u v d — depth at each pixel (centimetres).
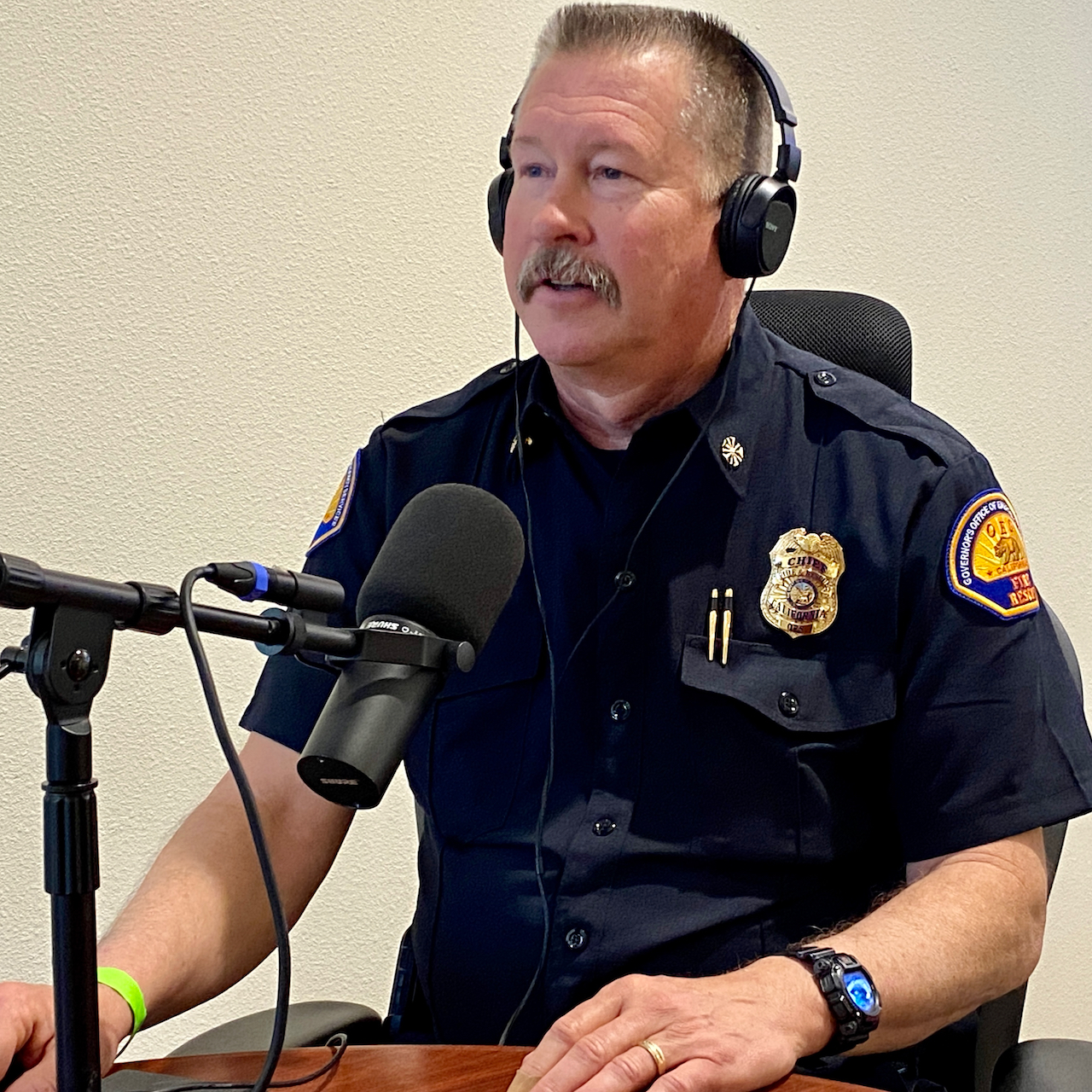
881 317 155
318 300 192
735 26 210
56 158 175
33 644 72
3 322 173
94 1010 77
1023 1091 105
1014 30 228
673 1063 92
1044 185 230
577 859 131
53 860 74
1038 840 129
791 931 130
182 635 185
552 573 141
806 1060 124
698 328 133
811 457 138
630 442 141
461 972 134
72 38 176
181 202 182
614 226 126
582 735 135
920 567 131
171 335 182
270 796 142
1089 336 231
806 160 216
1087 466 231
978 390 227
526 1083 94
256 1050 115
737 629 134
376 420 197
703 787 131
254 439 188
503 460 147
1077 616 232
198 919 127
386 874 200
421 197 198
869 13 220
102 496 179
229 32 185
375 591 91
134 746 182
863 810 134
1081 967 230
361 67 193
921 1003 112
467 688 139
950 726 128
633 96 126
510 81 204
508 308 206
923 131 223
